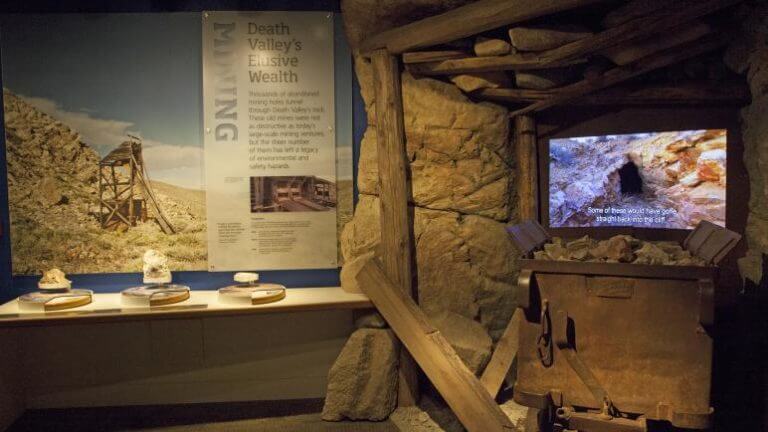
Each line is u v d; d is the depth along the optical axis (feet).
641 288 8.95
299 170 13.34
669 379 8.86
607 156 12.37
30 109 12.94
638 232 12.17
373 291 12.28
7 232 13.12
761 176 10.17
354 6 12.47
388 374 12.45
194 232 13.32
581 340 9.29
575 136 12.59
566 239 12.57
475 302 13.05
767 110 9.81
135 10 12.94
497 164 12.85
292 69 13.19
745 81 10.97
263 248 13.41
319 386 13.57
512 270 13.08
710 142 11.46
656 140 11.91
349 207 13.50
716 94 11.19
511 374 13.04
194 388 13.44
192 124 13.14
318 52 13.21
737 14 10.28
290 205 13.38
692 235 10.14
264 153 13.25
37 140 13.00
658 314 8.87
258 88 13.14
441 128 12.64
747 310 10.59
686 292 8.73
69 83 12.95
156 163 13.16
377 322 12.56
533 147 12.79
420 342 11.68
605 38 10.28
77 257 13.24
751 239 10.55
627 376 9.07
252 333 13.46
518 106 12.91
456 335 12.37
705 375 8.68
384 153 12.60
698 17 10.04
